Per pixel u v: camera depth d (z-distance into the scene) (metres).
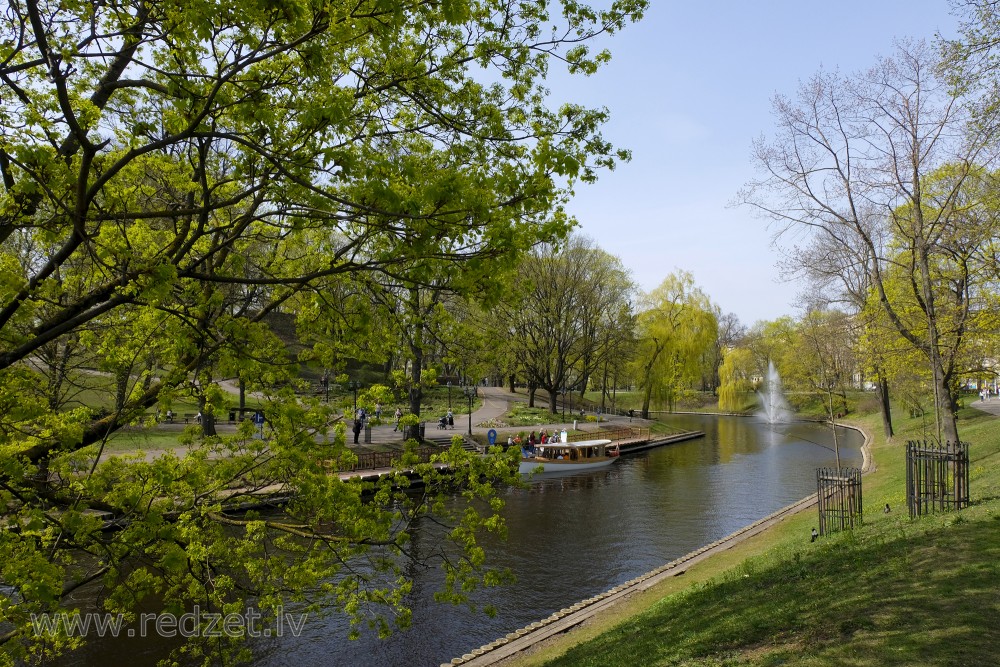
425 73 5.81
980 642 5.69
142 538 4.92
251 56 4.18
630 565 16.72
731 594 9.85
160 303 4.74
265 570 6.73
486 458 6.85
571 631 11.00
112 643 11.04
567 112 6.00
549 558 17.27
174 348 5.99
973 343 17.19
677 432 53.34
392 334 6.92
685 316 58.28
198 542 5.54
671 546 18.53
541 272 42.84
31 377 5.42
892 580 7.97
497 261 4.68
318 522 6.45
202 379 5.89
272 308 6.42
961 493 11.87
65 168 4.65
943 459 11.86
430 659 11.40
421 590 14.38
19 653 5.33
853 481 13.18
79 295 6.28
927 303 14.53
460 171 5.89
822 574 9.34
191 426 6.15
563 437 37.25
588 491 27.64
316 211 4.66
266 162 4.79
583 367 54.53
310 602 6.75
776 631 7.23
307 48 4.16
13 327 5.15
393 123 6.36
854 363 32.53
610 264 51.94
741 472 32.53
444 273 5.10
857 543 10.77
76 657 10.55
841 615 7.15
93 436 5.70
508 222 4.73
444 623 12.83
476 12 6.00
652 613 10.30
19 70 4.49
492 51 6.09
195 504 6.09
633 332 54.28
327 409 6.13
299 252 7.30
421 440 31.38
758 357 68.69
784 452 40.38
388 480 6.79
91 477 5.26
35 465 5.57
